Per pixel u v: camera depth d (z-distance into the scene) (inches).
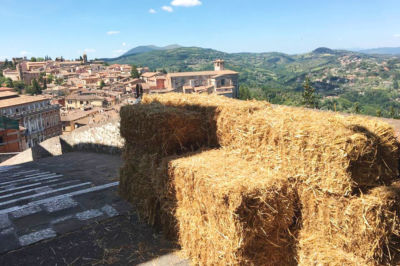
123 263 112.0
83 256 116.1
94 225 139.5
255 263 91.8
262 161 112.0
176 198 118.7
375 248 81.5
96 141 445.7
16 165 476.7
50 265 110.1
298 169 97.4
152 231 135.7
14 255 114.8
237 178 97.3
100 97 3941.9
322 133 90.0
